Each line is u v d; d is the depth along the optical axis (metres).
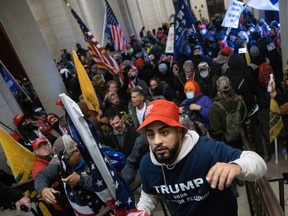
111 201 1.84
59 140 2.43
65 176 2.31
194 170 1.37
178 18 6.05
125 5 17.77
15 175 3.49
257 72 5.16
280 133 3.78
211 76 5.03
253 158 1.25
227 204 1.48
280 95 3.68
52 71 7.32
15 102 5.63
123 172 2.71
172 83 6.57
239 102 3.39
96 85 5.75
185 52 6.49
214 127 3.52
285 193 3.53
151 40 14.16
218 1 21.28
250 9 16.56
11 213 1.54
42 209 3.05
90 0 12.25
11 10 6.59
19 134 4.91
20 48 6.91
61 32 15.24
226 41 9.04
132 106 3.99
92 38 6.14
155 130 1.33
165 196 1.54
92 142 1.72
